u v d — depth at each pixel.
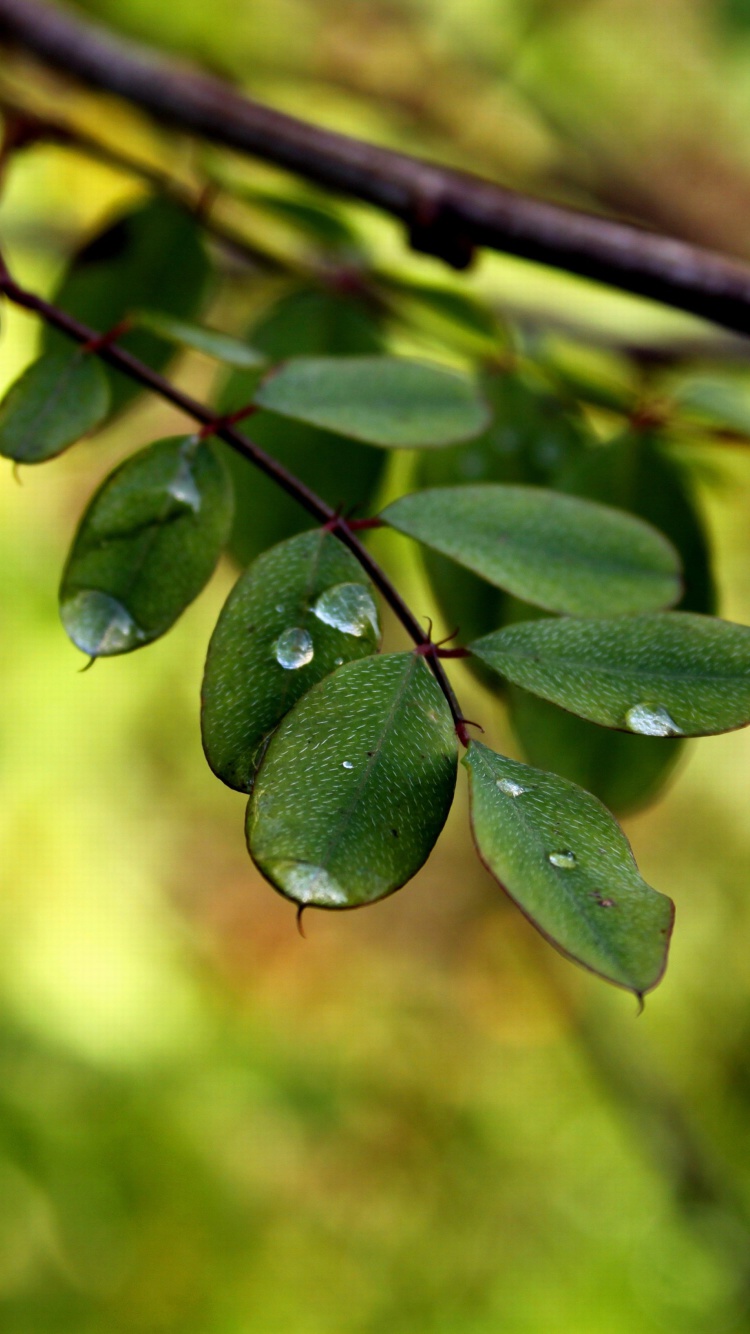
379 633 0.33
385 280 0.40
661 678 0.33
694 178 0.83
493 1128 1.34
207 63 0.61
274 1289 1.09
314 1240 1.17
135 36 0.61
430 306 0.40
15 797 1.06
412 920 1.52
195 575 0.34
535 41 0.78
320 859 0.32
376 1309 1.15
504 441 0.39
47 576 1.02
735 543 0.98
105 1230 0.97
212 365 0.90
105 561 0.34
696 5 0.82
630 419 0.39
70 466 0.84
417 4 0.73
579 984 1.45
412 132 0.74
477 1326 1.17
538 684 0.33
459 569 0.37
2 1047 0.97
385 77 0.74
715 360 0.45
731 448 0.39
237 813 1.31
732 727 0.33
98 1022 1.04
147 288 0.40
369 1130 1.27
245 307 0.44
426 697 0.33
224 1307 1.03
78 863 1.10
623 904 0.32
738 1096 1.39
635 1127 1.30
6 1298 0.93
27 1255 0.95
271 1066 1.18
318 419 0.36
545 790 0.32
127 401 0.39
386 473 0.38
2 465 0.98
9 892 1.06
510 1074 1.39
